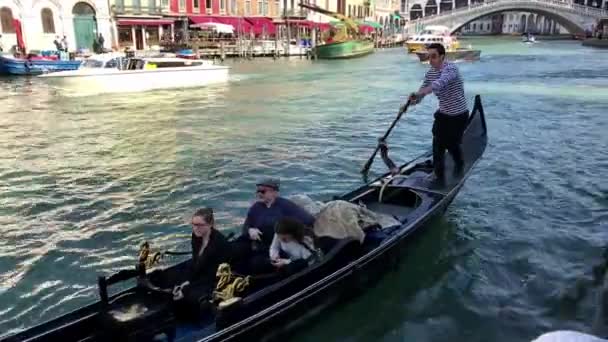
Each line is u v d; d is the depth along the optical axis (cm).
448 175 656
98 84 1980
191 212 712
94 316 347
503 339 434
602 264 555
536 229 648
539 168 910
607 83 2209
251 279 395
